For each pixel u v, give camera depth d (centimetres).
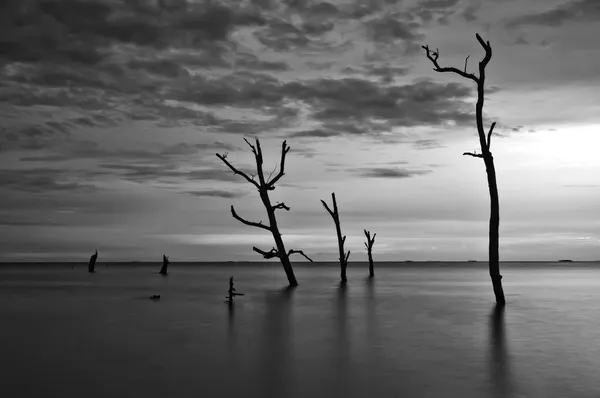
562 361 1343
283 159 4012
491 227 2783
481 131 2647
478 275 8381
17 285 5128
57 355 1457
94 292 4056
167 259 8300
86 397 1051
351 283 5416
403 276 7875
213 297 3475
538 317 2261
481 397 1029
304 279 6631
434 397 1033
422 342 1639
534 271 11675
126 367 1302
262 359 1390
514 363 1320
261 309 2664
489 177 2719
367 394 1056
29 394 1075
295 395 1056
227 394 1065
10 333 1870
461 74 2656
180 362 1356
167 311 2581
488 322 2102
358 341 1662
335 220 5341
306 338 1727
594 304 2891
